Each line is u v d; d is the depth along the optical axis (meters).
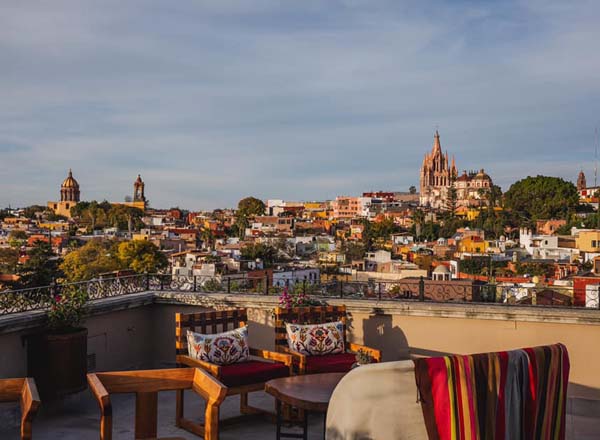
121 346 7.21
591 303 6.92
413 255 86.69
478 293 7.13
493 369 2.80
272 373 5.41
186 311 7.55
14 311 5.87
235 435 5.30
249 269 58.97
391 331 6.75
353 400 2.92
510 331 6.37
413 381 2.86
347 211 199.50
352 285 7.44
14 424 5.45
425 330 6.63
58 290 6.36
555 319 6.16
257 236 118.81
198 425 5.30
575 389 6.16
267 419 5.68
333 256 88.00
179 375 3.88
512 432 2.84
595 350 6.11
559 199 131.00
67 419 5.74
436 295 7.18
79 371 5.89
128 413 5.89
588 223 101.06
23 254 75.75
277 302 7.03
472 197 178.12
